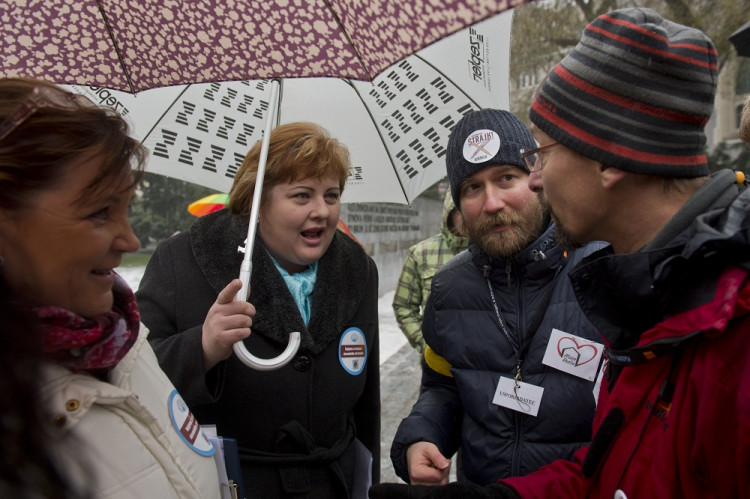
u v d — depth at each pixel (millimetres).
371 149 1964
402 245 14711
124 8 1165
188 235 1771
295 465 1590
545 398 1559
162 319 1646
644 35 954
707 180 1010
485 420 1620
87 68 1226
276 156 1625
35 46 1187
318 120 1927
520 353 1615
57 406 818
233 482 1241
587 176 1042
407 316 3549
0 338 663
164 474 949
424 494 1224
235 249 1682
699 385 865
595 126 993
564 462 1312
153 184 26766
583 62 1015
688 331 857
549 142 1096
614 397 1021
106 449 872
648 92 953
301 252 1683
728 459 825
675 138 959
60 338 823
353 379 1737
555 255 1627
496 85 1847
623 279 965
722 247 832
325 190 1680
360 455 1794
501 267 1687
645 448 944
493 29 1774
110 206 878
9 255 809
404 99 1885
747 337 825
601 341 1539
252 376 1595
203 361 1409
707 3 14109
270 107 1497
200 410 1615
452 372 1727
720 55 14594
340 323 1716
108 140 832
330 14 991
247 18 1080
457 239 3396
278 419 1612
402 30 794
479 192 1697
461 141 1702
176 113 1835
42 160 772
